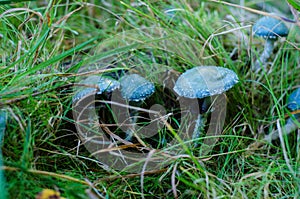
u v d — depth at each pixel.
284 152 0.50
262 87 0.59
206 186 0.48
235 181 0.51
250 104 0.58
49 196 0.43
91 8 0.66
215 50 0.58
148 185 0.50
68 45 0.62
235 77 0.51
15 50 0.53
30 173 0.46
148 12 0.62
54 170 0.50
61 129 0.52
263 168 0.52
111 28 0.62
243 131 0.55
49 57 0.54
